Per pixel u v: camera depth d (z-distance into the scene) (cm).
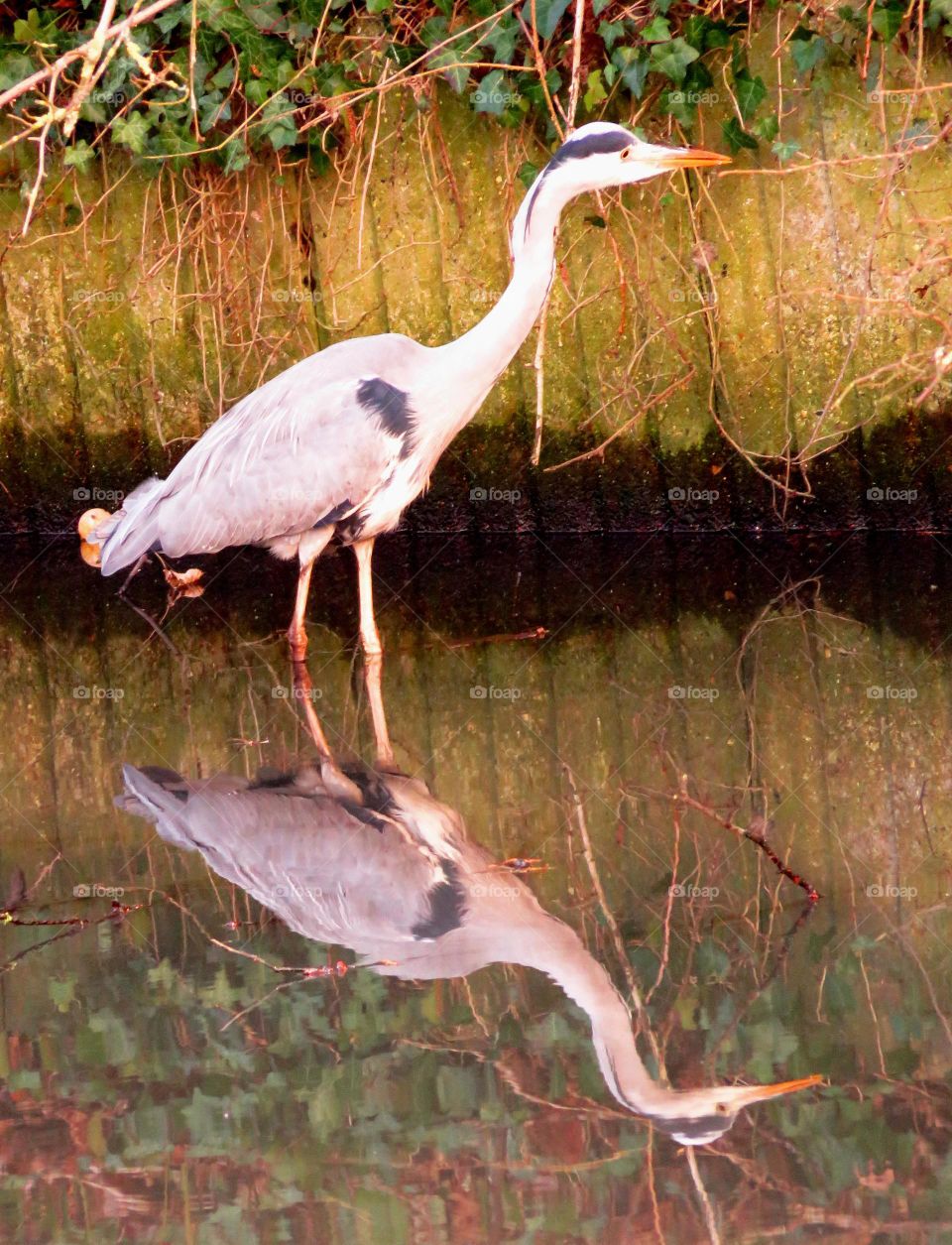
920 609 1105
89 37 1298
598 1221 451
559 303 1324
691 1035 560
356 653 1095
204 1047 568
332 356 1073
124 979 627
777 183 1265
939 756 853
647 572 1253
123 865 755
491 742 916
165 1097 533
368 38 1289
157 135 1343
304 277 1373
